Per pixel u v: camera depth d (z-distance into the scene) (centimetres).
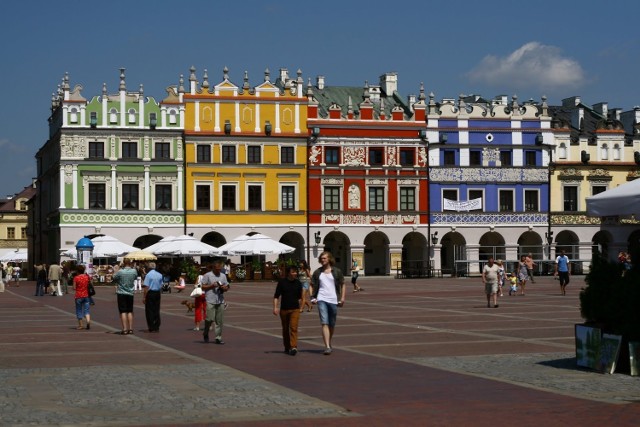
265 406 1540
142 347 2591
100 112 8456
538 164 9400
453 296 5309
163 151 8606
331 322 2331
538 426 1353
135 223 8500
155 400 1605
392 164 9088
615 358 1880
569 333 2842
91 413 1484
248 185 8788
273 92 8881
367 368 2030
